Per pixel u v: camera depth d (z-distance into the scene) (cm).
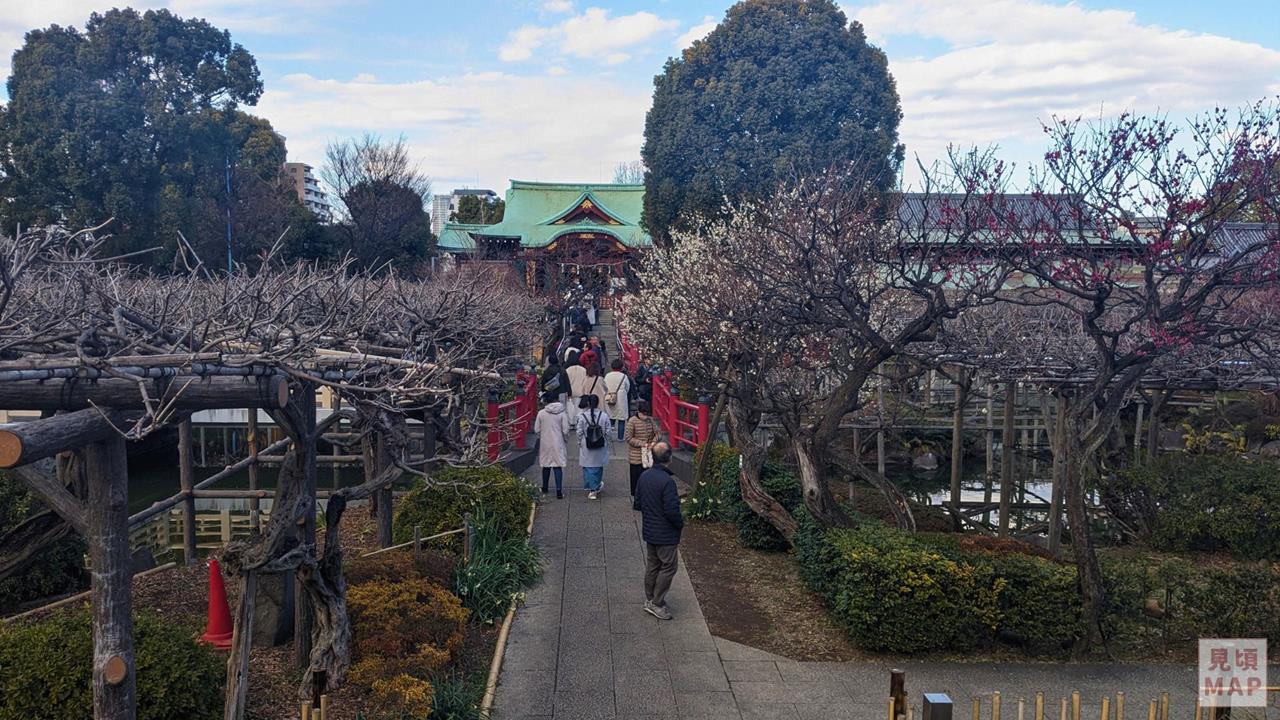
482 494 1015
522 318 1916
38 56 2738
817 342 1090
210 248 2730
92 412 442
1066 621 773
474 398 1092
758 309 992
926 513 1289
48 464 783
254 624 769
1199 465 1245
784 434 1356
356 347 671
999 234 801
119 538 471
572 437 1884
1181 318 743
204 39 2952
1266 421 1573
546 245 4228
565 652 782
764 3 2627
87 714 528
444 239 4700
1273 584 804
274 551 584
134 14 2870
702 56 2645
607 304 4519
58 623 592
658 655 778
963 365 1068
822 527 922
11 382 422
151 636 593
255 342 519
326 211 3756
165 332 514
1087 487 1306
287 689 678
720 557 1064
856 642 799
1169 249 712
